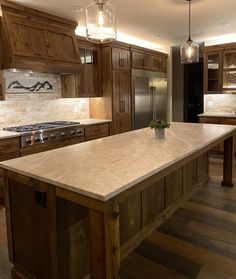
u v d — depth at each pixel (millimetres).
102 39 2500
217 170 4551
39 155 2158
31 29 3662
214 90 5754
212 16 4109
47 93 4535
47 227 1687
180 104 6996
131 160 1954
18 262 1930
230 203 3186
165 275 1972
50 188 1612
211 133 3053
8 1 3367
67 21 4129
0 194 3299
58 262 1669
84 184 1486
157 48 6711
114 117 5051
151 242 2404
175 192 2998
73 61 4168
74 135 4246
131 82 5383
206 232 2547
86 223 1846
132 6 3631
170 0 3434
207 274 1970
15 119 4086
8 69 3564
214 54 5617
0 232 2629
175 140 2668
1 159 3254
